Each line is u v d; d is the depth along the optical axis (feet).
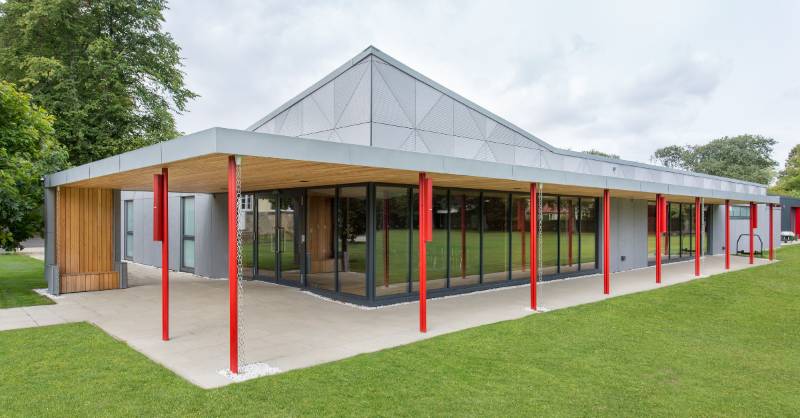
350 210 34.19
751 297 38.32
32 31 61.57
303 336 24.70
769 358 22.54
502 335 25.11
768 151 189.16
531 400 16.65
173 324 27.30
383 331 25.81
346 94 39.65
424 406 15.94
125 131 67.41
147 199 59.00
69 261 38.83
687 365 21.15
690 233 68.39
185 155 19.39
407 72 39.99
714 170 185.37
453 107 43.73
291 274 40.70
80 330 25.46
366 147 22.31
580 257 50.57
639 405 16.56
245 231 46.47
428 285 36.17
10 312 30.60
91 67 62.80
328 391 17.02
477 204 40.52
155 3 69.72
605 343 24.17
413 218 35.32
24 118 40.96
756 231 80.69
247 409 15.40
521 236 44.86
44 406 15.40
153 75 67.51
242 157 18.85
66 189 38.70
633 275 50.60
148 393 16.60
